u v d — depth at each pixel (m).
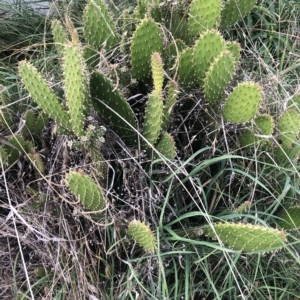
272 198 0.80
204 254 0.72
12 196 0.78
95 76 0.71
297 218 0.75
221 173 0.77
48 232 0.74
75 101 0.66
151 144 0.73
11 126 0.82
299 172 0.81
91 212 0.68
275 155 0.82
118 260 0.75
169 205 0.74
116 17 1.06
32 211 0.75
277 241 0.63
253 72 0.95
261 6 1.08
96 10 0.79
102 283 0.74
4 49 1.08
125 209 0.76
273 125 0.78
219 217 0.71
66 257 0.73
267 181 0.79
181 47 0.82
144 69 0.78
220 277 0.75
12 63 1.06
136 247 0.74
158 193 0.74
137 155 0.74
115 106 0.73
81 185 0.65
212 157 0.80
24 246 0.77
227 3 0.87
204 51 0.74
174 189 0.75
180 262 0.70
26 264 0.76
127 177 0.76
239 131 0.80
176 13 0.87
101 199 0.69
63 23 1.03
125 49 0.83
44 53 0.97
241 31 1.08
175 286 0.69
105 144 0.77
